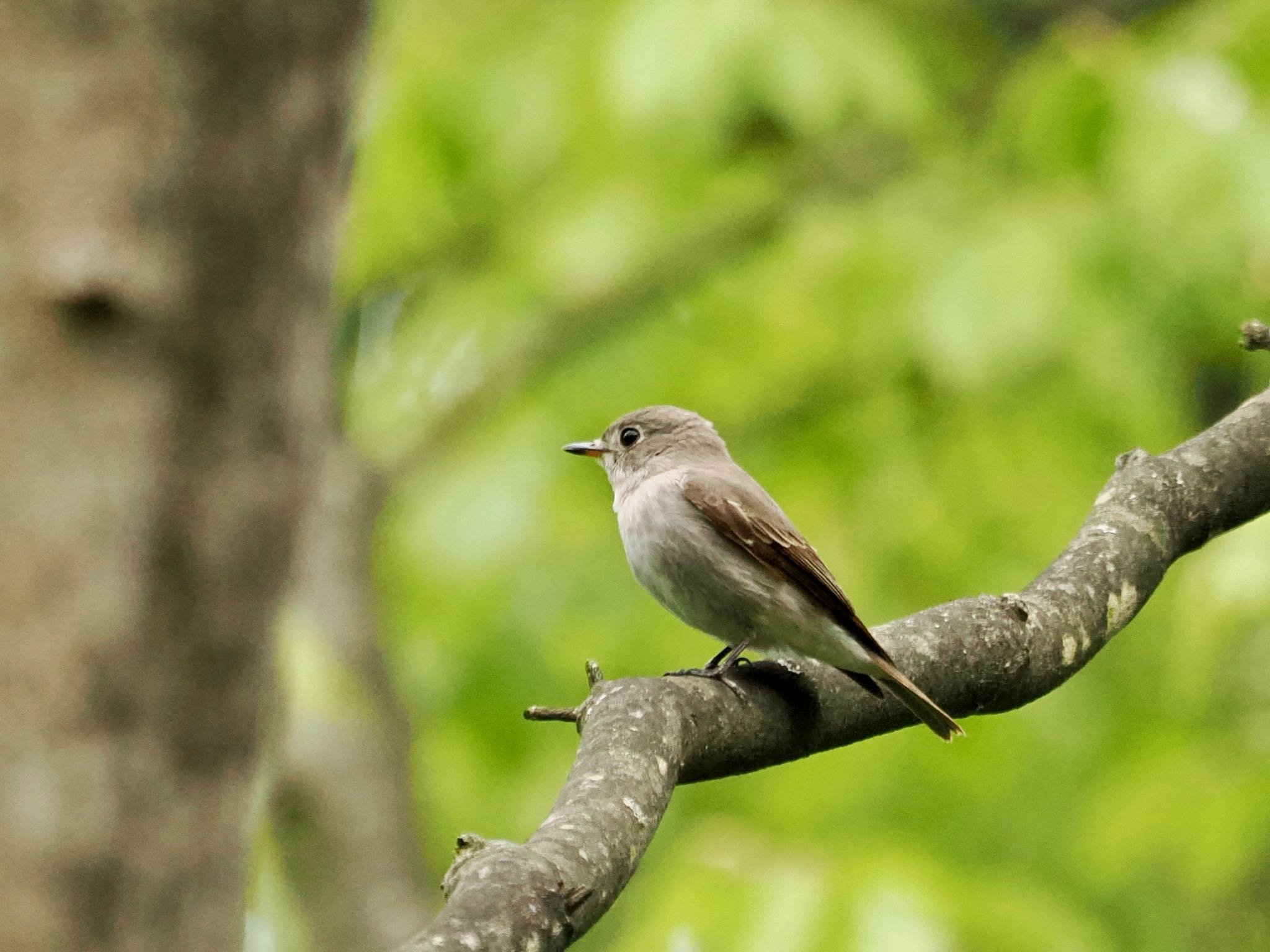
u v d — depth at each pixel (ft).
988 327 36.63
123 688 10.95
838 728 19.51
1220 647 36.52
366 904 39.29
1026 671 20.25
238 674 11.45
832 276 41.47
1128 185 37.14
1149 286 37.91
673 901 29.48
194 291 10.94
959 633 20.21
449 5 46.19
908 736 44.37
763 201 46.37
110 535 10.89
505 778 44.01
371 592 42.96
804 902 29.01
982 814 44.96
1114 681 45.06
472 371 47.24
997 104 43.32
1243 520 22.20
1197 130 37.09
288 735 34.96
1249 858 38.70
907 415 43.91
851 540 42.78
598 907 14.11
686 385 44.73
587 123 44.32
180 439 11.07
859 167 46.01
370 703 41.19
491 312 46.68
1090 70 38.11
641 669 43.32
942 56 46.50
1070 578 20.89
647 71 39.01
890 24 45.42
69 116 10.62
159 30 10.64
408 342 47.73
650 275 46.01
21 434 10.73
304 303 11.55
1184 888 44.04
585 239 45.62
